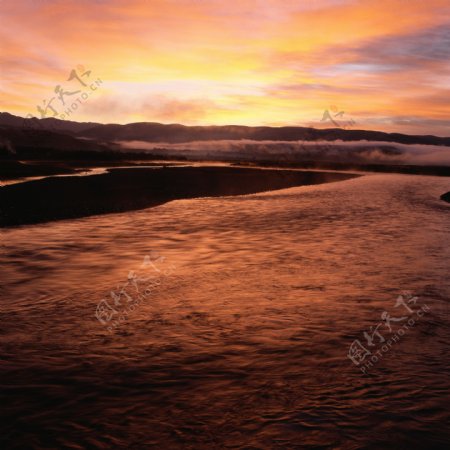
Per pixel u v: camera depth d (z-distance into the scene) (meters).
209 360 4.93
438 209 19.61
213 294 7.29
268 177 40.91
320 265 9.15
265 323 6.01
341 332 5.70
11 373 4.64
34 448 3.44
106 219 15.70
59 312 6.48
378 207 20.27
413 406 4.00
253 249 10.84
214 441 3.52
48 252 10.34
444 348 5.23
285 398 4.13
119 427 3.71
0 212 16.14
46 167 41.75
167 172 41.19
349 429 3.66
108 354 5.09
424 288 7.52
